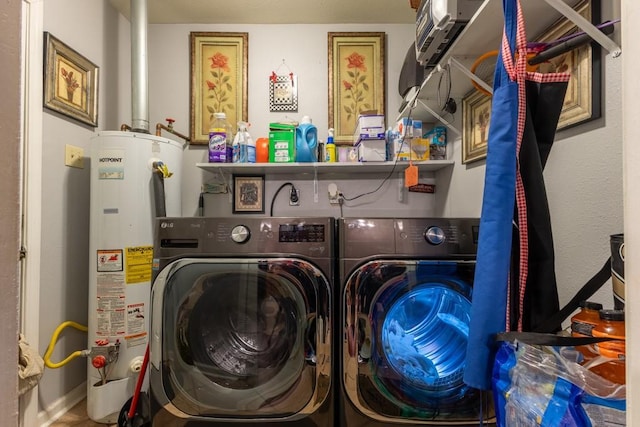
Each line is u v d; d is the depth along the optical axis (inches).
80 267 68.4
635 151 15.5
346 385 40.4
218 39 84.4
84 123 69.3
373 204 83.6
